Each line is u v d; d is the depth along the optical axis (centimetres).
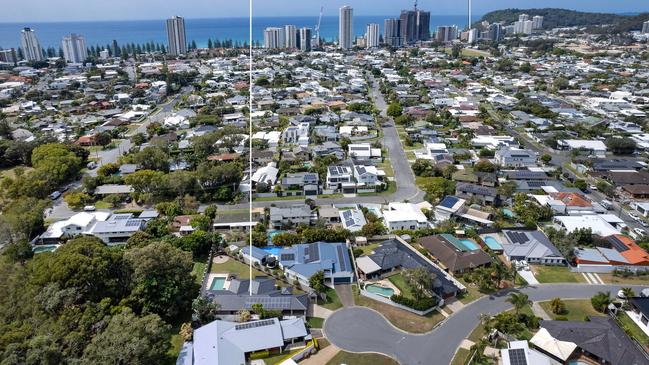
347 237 8950
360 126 17588
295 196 11369
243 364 5672
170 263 6750
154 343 5450
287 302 6838
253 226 9575
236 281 7588
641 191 11025
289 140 15862
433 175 12656
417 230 9331
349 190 11538
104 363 4828
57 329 5362
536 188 11400
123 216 9738
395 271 7994
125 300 6300
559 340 5944
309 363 5866
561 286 7550
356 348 6144
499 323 6250
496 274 7488
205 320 6550
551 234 8819
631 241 8644
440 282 7262
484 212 9862
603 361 5694
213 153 14188
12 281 6272
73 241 7094
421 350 6106
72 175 12644
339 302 7162
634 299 6762
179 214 10156
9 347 4859
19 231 8725
